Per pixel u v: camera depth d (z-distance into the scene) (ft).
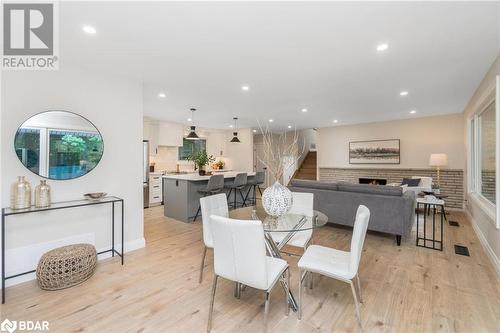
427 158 19.29
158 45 7.28
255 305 6.32
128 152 10.12
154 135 21.02
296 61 8.54
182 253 9.89
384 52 7.86
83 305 6.30
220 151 27.22
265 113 17.78
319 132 25.39
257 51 7.76
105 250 9.43
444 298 6.59
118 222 9.86
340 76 10.07
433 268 8.43
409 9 5.61
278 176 8.42
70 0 5.18
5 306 6.23
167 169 23.00
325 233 12.50
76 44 7.13
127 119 10.07
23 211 6.80
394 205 10.71
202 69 9.21
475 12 5.72
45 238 8.02
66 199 8.47
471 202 13.97
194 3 5.32
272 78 10.28
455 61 8.56
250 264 4.96
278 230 6.17
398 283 7.42
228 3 5.34
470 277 7.76
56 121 8.20
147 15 5.76
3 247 6.55
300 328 5.45
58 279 6.99
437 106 15.62
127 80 10.05
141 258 9.37
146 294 6.83
